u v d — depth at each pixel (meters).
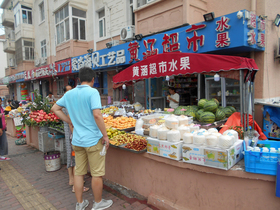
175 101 6.75
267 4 5.46
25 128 8.13
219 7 6.44
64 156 5.37
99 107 2.72
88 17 11.97
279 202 2.10
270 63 5.66
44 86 17.45
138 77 4.86
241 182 2.30
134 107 6.70
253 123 4.00
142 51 7.43
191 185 2.67
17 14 18.52
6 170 5.11
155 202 3.07
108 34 10.55
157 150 2.96
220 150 2.30
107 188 3.84
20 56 18.80
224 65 3.45
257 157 2.13
